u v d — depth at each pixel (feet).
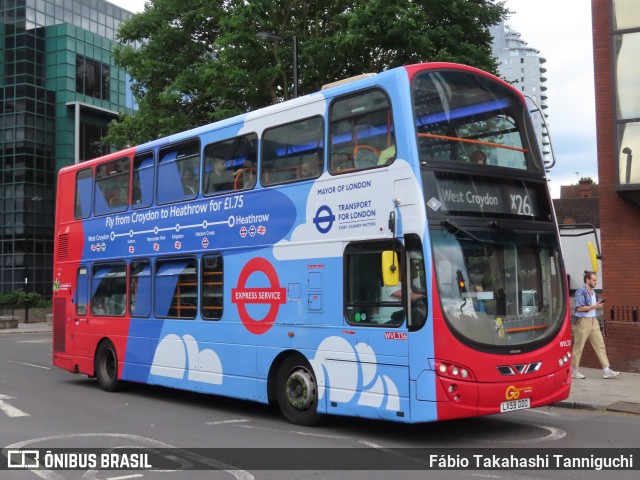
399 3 61.05
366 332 26.71
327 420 30.58
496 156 27.94
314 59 67.26
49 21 204.95
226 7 75.20
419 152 25.63
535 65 394.73
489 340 25.22
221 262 34.53
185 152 37.96
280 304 30.81
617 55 49.96
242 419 32.40
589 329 42.86
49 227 197.06
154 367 38.60
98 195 45.32
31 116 193.77
